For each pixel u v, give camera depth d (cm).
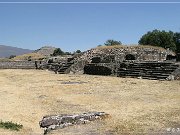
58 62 5944
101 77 3762
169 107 1524
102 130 1119
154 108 1530
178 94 2088
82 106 1894
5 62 6506
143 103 1797
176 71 3250
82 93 2425
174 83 2777
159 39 7206
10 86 3116
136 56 4909
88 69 4703
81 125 1210
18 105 2030
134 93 2278
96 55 5081
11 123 1497
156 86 2611
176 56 4675
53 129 1184
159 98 1962
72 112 1714
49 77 3991
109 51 5122
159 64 3728
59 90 2659
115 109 1661
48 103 2064
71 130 1148
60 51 8931
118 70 4150
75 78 3709
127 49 5100
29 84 3231
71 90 2623
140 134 1045
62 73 4878
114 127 1143
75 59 5238
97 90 2553
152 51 5072
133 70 3919
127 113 1429
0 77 4297
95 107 1819
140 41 7538
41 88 2839
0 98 2327
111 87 2706
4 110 1864
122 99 2038
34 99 2247
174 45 7244
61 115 1292
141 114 1367
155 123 1177
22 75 4462
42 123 1261
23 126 1493
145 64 3909
